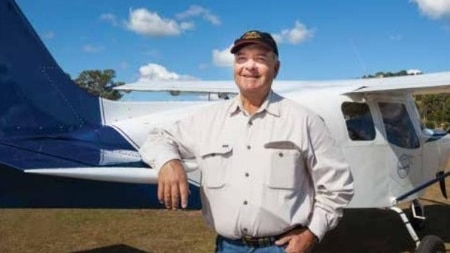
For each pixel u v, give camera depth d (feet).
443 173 21.18
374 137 17.84
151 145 7.19
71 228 22.03
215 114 7.16
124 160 13.53
